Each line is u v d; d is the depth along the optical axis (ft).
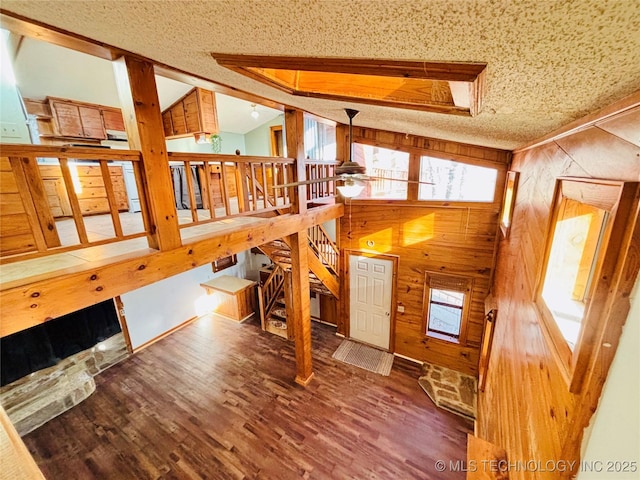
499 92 3.30
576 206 3.97
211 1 2.38
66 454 11.16
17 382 12.75
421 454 10.60
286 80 6.62
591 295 2.56
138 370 15.88
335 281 17.43
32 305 4.93
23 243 5.94
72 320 14.64
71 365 14.57
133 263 6.21
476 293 13.46
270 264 26.94
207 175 7.73
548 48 2.08
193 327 20.61
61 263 5.89
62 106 14.96
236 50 4.16
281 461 10.49
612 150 2.83
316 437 11.39
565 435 2.85
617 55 1.96
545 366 3.94
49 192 12.24
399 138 13.55
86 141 16.24
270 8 2.37
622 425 2.11
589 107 3.34
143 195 6.42
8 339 12.57
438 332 15.23
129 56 5.55
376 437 11.31
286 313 18.51
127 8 2.92
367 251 16.02
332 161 14.12
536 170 6.51
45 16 3.74
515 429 5.22
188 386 14.51
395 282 15.49
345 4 2.04
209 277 23.02
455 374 14.38
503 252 10.43
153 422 12.41
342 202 15.81
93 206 13.61
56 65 12.29
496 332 9.36
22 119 11.21
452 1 1.71
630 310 2.18
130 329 17.30
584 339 2.50
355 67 3.69
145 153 6.13
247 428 11.92
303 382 14.15
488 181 12.51
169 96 17.19
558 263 4.27
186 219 11.22
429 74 3.30
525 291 5.94
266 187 10.18
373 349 16.94
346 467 10.19
